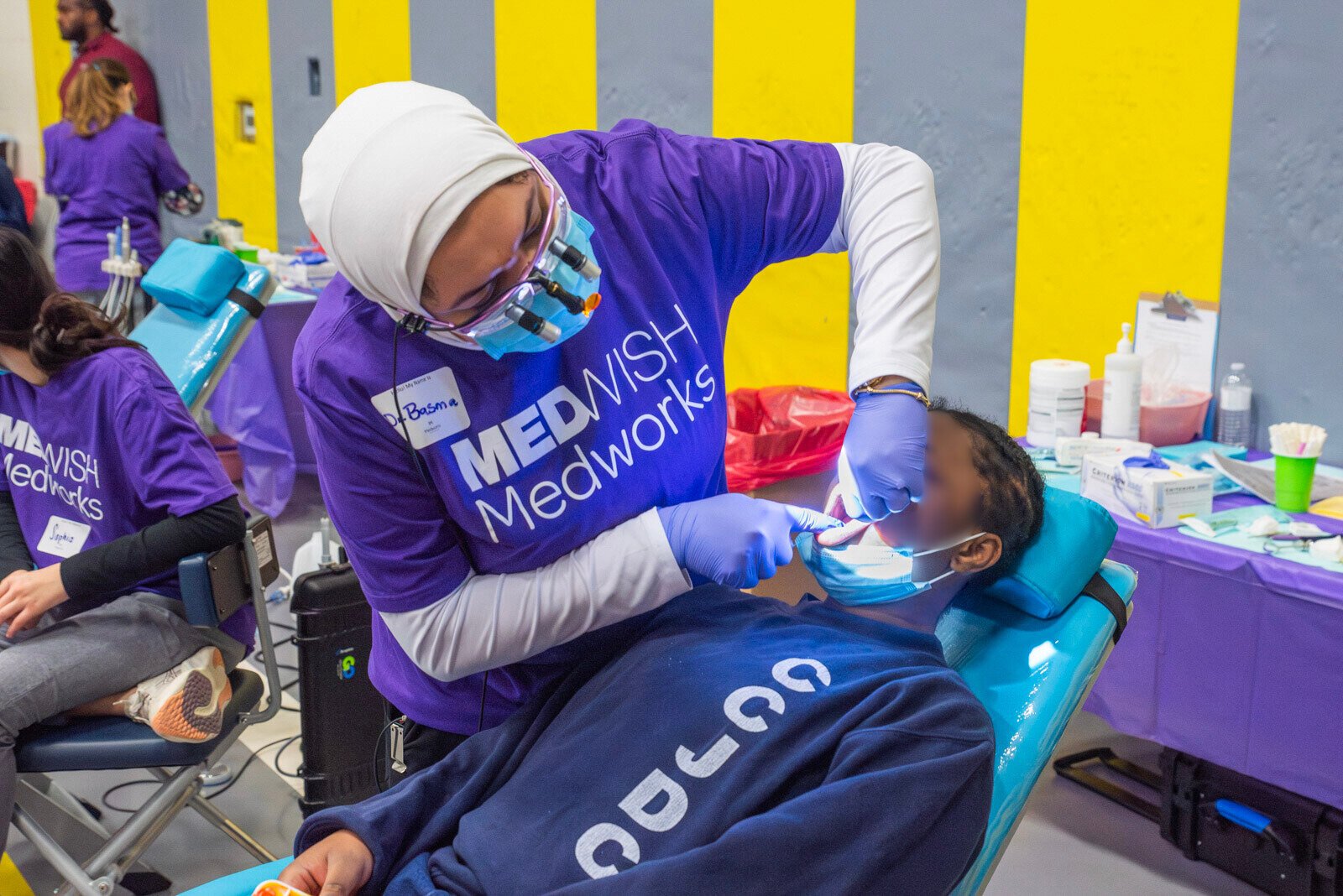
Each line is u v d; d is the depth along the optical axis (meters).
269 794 2.62
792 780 1.17
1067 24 2.74
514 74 4.16
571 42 3.90
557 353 1.20
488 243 1.00
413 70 4.58
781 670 1.26
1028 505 1.43
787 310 3.40
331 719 2.28
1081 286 2.86
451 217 0.98
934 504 1.39
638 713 1.25
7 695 1.87
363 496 1.18
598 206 1.23
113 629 1.99
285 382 4.46
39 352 1.93
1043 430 2.71
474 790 1.26
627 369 1.24
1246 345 2.62
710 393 1.33
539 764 1.25
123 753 1.93
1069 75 2.76
